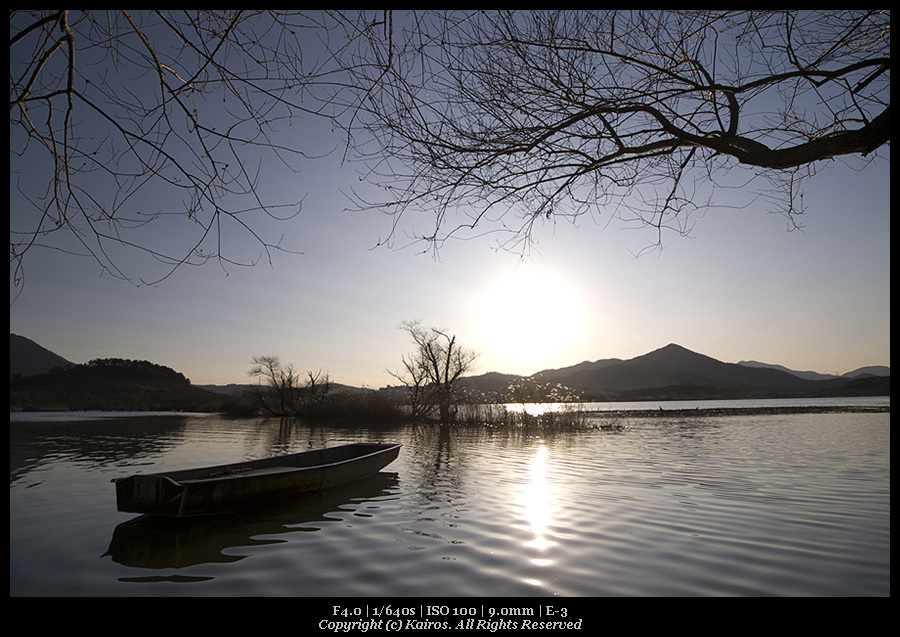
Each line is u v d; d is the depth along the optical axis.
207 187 3.21
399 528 8.71
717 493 11.69
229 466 11.76
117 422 43.31
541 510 10.00
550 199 3.90
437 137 3.50
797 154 3.24
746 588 6.14
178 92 3.01
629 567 6.82
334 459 14.96
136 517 9.52
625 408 73.06
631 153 3.69
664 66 3.81
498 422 36.62
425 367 43.97
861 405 74.38
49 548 7.78
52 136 3.10
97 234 3.20
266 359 55.97
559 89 3.57
